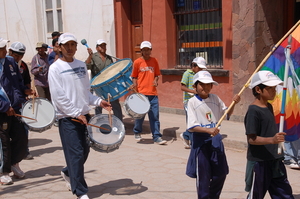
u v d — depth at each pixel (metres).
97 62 8.34
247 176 3.96
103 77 7.75
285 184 3.85
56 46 8.36
